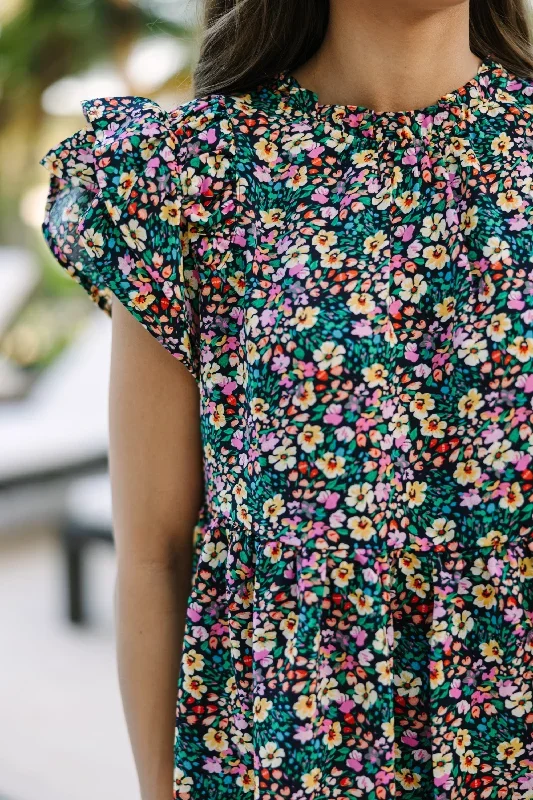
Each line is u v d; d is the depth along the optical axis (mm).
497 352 791
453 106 837
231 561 851
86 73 5316
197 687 886
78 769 2764
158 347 884
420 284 811
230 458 853
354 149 840
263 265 826
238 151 845
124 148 849
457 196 818
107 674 3326
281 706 806
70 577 3676
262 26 915
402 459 807
